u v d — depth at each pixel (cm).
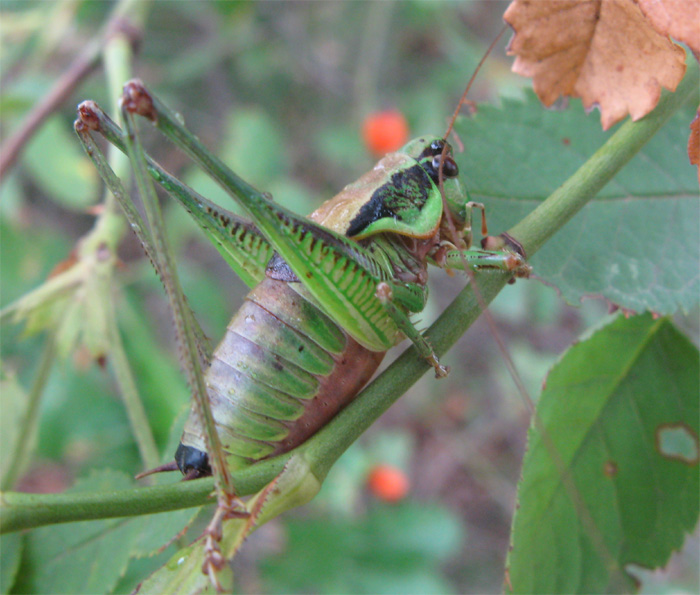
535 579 8
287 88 22
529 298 16
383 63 21
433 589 13
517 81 17
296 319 8
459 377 23
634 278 9
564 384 9
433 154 9
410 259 9
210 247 22
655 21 7
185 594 7
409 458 22
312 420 8
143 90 7
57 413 13
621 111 8
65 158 14
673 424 9
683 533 9
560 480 8
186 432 8
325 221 9
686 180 9
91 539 9
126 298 14
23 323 14
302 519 14
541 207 8
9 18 14
